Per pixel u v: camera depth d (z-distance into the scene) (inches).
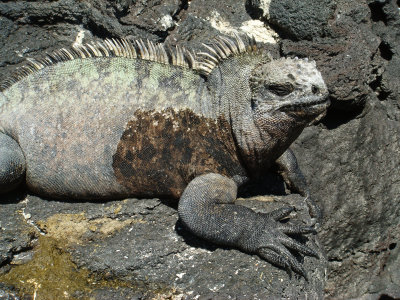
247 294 34.1
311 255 34.6
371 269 45.0
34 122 36.3
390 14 45.1
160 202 37.0
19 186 37.4
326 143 43.5
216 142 36.0
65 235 35.9
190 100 36.1
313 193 43.2
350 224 44.2
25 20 42.8
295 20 42.2
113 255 35.2
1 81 40.8
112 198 37.1
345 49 41.9
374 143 44.2
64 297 34.3
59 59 37.0
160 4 42.0
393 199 44.7
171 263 35.1
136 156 36.1
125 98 36.1
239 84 35.4
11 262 35.2
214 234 34.9
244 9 44.3
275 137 35.2
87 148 36.1
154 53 36.7
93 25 42.6
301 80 34.2
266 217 35.1
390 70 45.2
